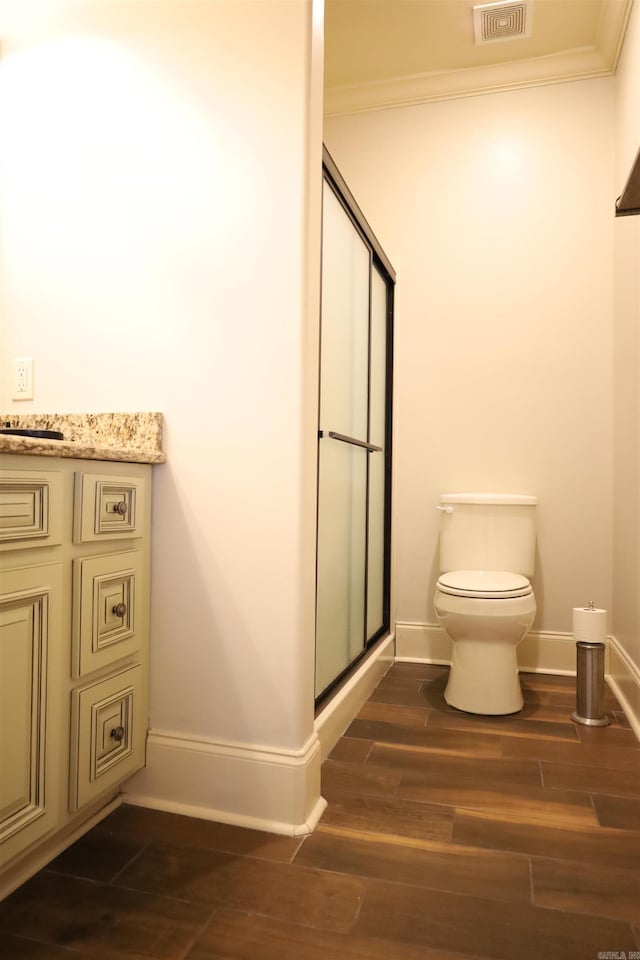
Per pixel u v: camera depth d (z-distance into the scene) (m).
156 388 1.49
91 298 1.54
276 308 1.40
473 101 2.77
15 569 1.08
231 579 1.43
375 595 2.66
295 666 1.38
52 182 1.58
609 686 2.49
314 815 1.42
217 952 1.02
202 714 1.45
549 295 2.67
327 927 1.07
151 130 1.50
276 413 1.40
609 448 2.59
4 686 1.07
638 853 1.31
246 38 1.43
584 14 2.39
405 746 1.86
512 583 2.18
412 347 2.81
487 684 2.13
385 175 2.86
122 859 1.26
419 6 2.35
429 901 1.15
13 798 1.08
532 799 1.54
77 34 1.57
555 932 1.07
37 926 1.07
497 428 2.71
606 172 2.62
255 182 1.42
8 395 1.61
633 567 2.13
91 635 1.26
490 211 2.74
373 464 2.58
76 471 1.22
